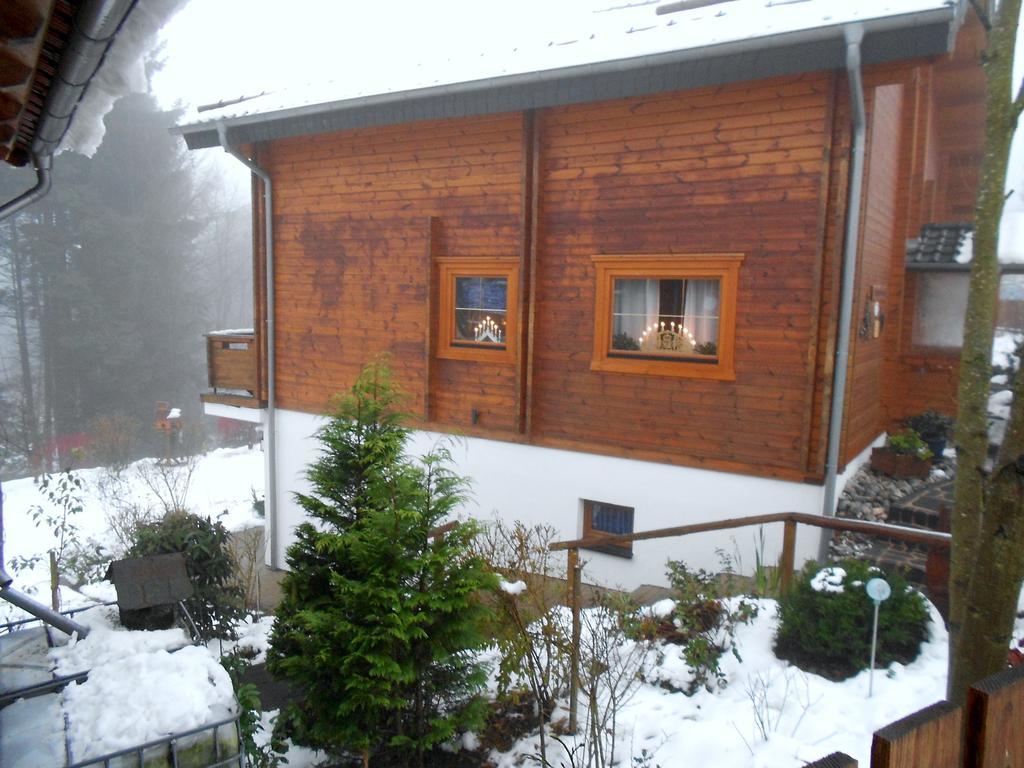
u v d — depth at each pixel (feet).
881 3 19.67
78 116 11.02
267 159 34.01
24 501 52.31
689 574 21.01
